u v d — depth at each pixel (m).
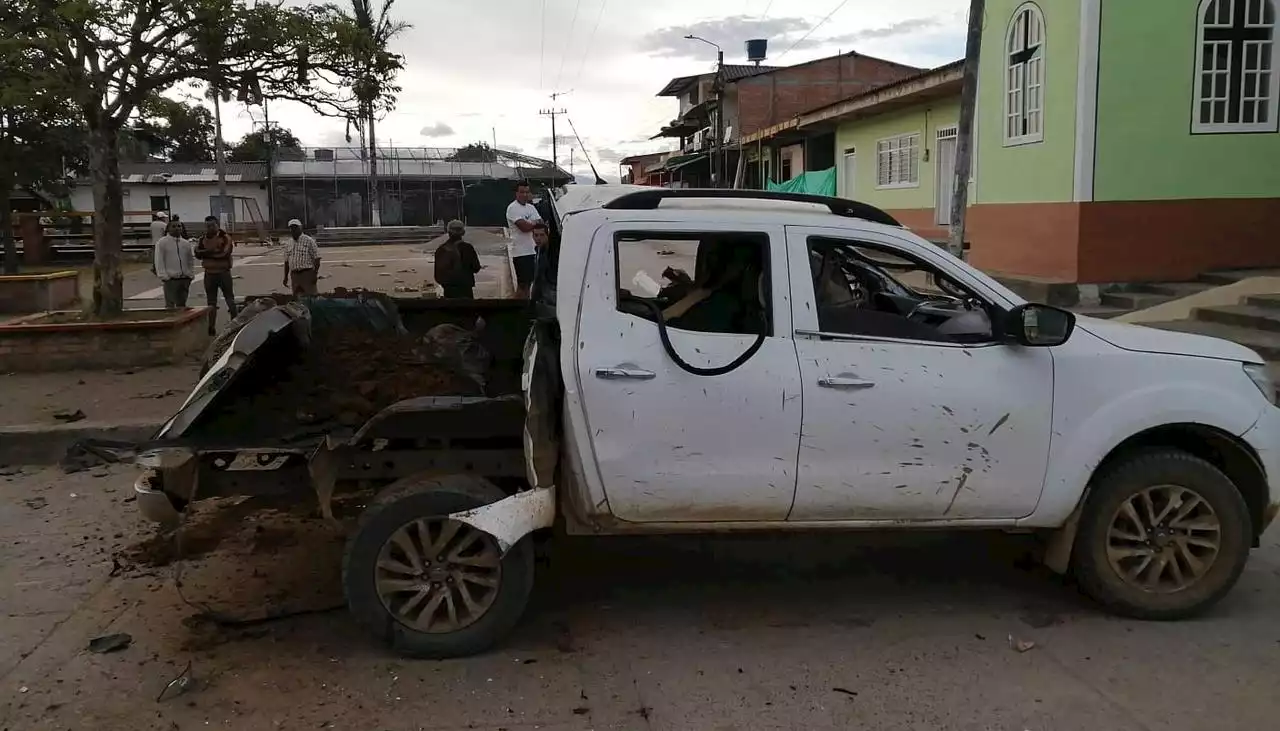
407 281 22.19
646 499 4.30
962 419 4.37
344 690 3.97
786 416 4.29
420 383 5.16
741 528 4.44
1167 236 13.42
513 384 5.48
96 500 6.48
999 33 15.57
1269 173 13.37
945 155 22.16
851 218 4.69
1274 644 4.36
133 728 3.67
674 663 4.21
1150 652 4.29
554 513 4.30
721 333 4.38
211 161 65.69
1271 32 13.08
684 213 4.47
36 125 24.05
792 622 4.64
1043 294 13.43
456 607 4.26
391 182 54.53
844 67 40.03
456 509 4.16
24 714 3.76
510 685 4.02
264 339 4.50
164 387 9.65
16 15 9.77
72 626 4.54
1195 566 4.58
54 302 17.56
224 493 4.52
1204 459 4.81
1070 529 4.59
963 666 4.18
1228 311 11.52
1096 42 12.98
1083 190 13.27
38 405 8.74
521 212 12.16
